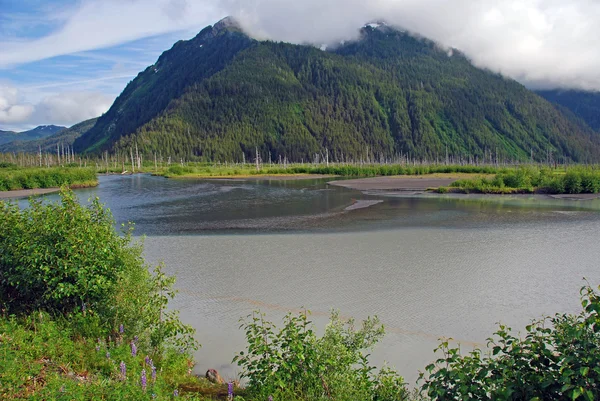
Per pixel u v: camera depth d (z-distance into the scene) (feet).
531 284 62.03
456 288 60.34
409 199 187.21
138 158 650.84
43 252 35.01
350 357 28.04
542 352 20.72
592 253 80.94
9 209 39.19
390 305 53.93
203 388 30.91
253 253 82.53
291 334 27.58
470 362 22.24
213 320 49.52
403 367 38.96
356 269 70.03
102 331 33.06
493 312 51.85
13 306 36.11
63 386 22.15
